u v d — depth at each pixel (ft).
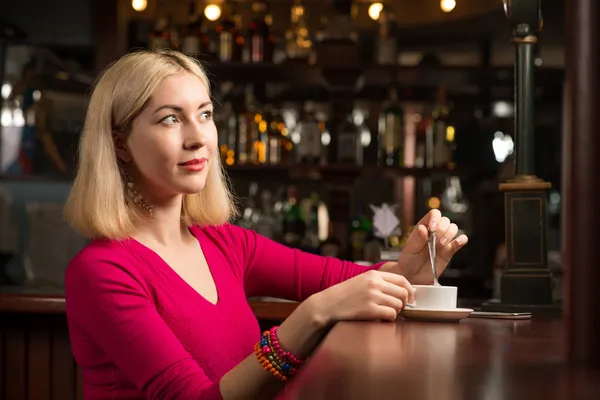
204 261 5.84
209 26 16.29
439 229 5.85
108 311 5.00
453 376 2.56
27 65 15.78
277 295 6.48
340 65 15.37
